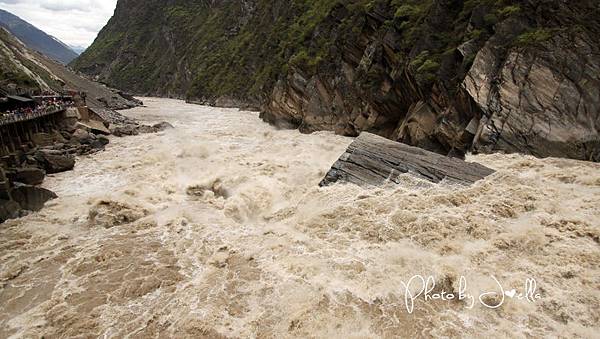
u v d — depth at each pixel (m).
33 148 29.61
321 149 30.94
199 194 21.62
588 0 23.52
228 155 29.17
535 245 13.59
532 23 24.89
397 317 11.24
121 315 11.85
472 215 15.57
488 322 10.98
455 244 14.12
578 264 12.53
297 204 18.86
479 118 24.28
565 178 18.23
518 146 22.36
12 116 28.42
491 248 13.73
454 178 18.41
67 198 21.31
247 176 23.17
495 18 26.12
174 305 12.17
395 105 33.75
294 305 11.80
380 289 12.27
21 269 14.42
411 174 18.95
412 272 12.97
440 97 27.70
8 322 11.83
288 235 15.92
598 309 10.99
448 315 11.30
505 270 12.74
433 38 30.22
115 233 17.12
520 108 22.86
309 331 10.81
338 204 17.61
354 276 12.88
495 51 24.88
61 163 26.38
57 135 33.62
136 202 19.70
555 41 23.27
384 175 19.31
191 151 30.81
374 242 14.75
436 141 27.73
